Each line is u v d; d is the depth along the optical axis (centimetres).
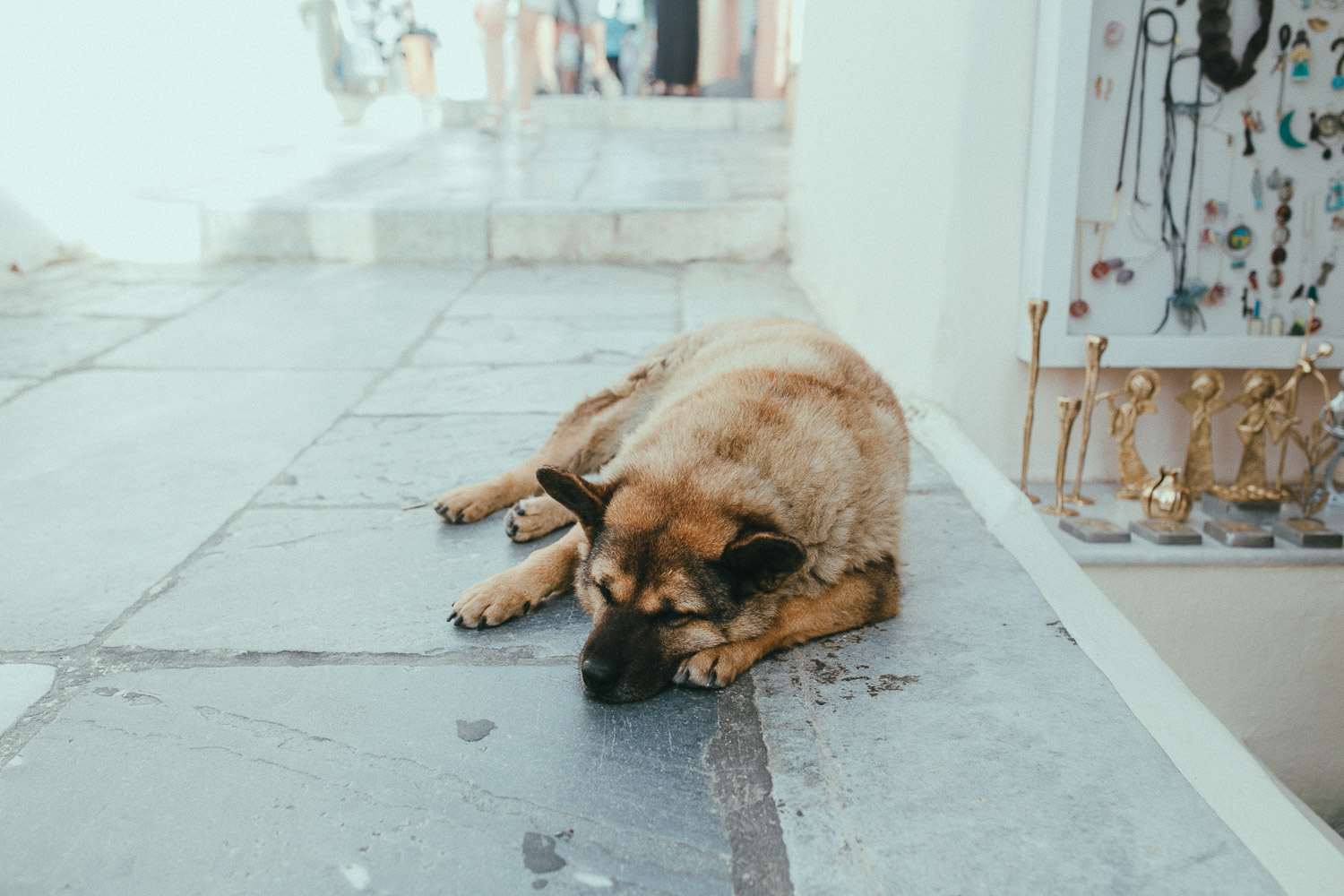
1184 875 164
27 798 182
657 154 1059
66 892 161
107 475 347
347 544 294
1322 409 404
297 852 170
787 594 237
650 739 204
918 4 416
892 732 204
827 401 261
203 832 175
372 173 885
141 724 205
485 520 313
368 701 214
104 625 245
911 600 264
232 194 759
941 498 338
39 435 386
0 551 287
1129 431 394
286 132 1120
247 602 258
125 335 534
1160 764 193
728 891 162
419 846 172
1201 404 396
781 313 600
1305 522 377
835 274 569
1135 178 385
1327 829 224
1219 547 364
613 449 335
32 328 545
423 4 1312
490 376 468
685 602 217
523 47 1141
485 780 189
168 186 791
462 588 266
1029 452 409
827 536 236
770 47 1430
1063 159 360
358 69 1307
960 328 397
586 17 1417
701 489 227
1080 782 188
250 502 325
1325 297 402
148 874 165
